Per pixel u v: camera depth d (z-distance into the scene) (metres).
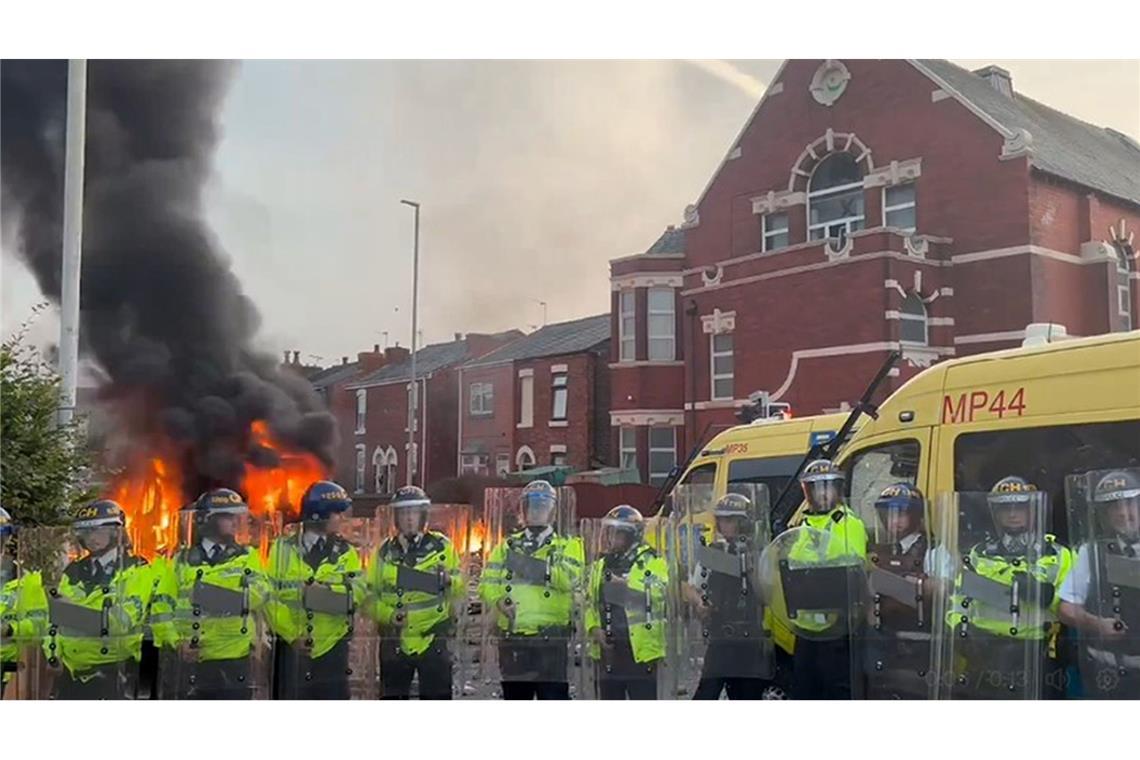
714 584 6.55
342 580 6.54
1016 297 10.28
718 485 10.22
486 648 6.66
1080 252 10.52
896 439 7.68
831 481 6.51
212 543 6.53
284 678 6.56
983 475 7.08
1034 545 5.82
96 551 6.34
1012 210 10.36
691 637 6.53
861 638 6.20
